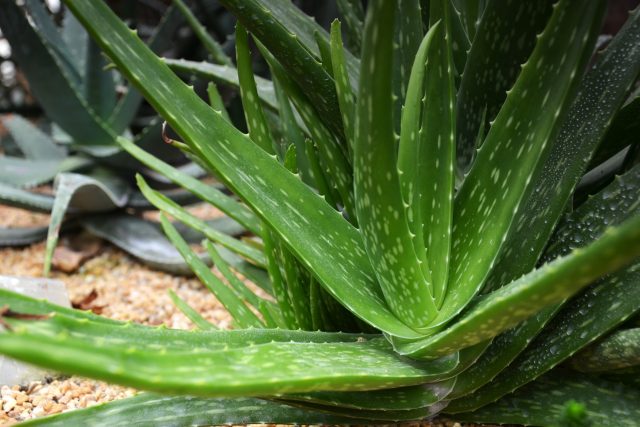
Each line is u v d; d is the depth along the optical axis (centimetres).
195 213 223
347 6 107
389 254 77
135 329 73
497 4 85
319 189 96
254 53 230
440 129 82
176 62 115
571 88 74
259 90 113
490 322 68
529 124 77
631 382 87
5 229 184
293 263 90
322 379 69
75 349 57
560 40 74
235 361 68
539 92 76
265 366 68
